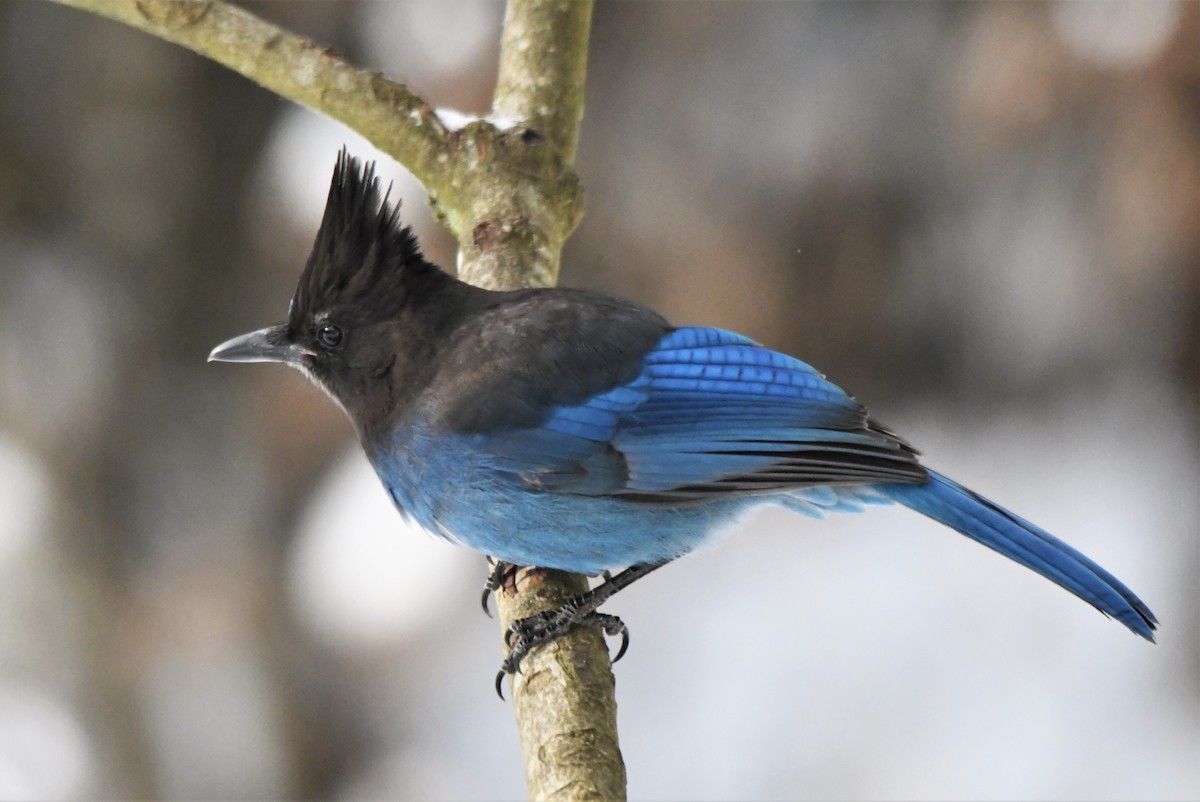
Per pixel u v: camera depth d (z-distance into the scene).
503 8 12.68
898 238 12.76
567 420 7.54
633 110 12.82
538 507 7.59
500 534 7.67
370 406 7.69
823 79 12.55
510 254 7.92
